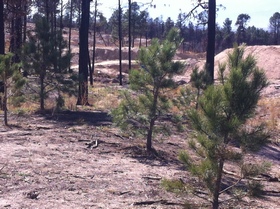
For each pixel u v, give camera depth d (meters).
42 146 9.08
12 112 13.45
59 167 7.58
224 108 5.02
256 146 5.09
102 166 8.02
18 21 21.56
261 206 6.70
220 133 4.98
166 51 8.98
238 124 4.87
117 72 46.97
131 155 9.20
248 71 5.11
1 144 8.95
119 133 10.94
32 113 13.49
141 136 9.66
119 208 5.84
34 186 6.41
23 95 13.81
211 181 5.18
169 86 9.13
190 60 38.34
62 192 6.28
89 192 6.41
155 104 9.21
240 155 5.05
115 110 9.49
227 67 5.30
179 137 11.56
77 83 14.10
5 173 6.86
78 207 5.71
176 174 7.86
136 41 82.75
